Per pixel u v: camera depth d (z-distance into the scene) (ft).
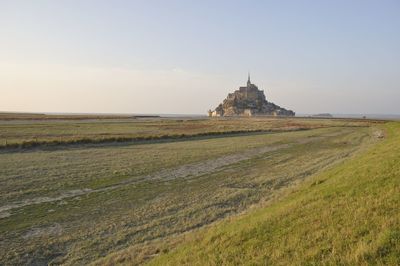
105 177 97.71
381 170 56.85
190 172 106.93
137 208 68.64
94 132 256.93
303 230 37.09
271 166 117.70
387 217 33.78
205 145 182.91
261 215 49.01
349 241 31.01
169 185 89.04
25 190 81.56
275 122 498.69
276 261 31.53
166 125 383.04
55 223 59.93
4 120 452.76
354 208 39.63
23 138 192.03
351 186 51.47
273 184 88.69
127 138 192.85
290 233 37.42
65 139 174.91
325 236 33.88
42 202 72.54
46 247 49.75
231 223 50.24
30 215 64.13
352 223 35.06
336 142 199.72
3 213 65.21
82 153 144.87
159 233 54.85
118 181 93.20
